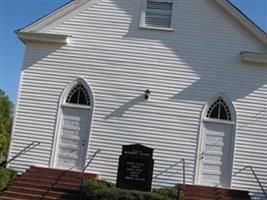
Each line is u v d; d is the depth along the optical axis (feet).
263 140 68.18
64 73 71.26
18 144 70.28
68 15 72.33
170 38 70.64
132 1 72.02
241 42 69.92
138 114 69.41
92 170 68.74
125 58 70.74
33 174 67.00
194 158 68.08
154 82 69.87
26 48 72.23
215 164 68.03
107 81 70.49
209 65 69.77
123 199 58.44
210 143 68.44
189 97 69.26
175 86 69.62
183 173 67.31
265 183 67.46
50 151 69.77
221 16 70.64
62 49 71.82
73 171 67.56
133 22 71.46
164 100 69.41
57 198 62.34
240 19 69.51
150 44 70.74
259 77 69.21
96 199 59.00
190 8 71.15
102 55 71.10
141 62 70.44
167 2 71.61
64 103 70.69
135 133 69.05
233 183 67.41
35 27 71.92
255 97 68.95
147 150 63.46
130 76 70.28
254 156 67.97
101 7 72.23
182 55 70.13
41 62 71.77
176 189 65.26
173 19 71.00
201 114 68.85
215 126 68.80
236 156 68.03
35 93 71.20
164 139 68.64
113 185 63.77
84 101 71.00
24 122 70.69
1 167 66.95
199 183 67.62
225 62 69.72
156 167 68.08
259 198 67.00
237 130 68.39
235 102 68.90
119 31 71.46
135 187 62.59
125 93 70.03
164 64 70.13
